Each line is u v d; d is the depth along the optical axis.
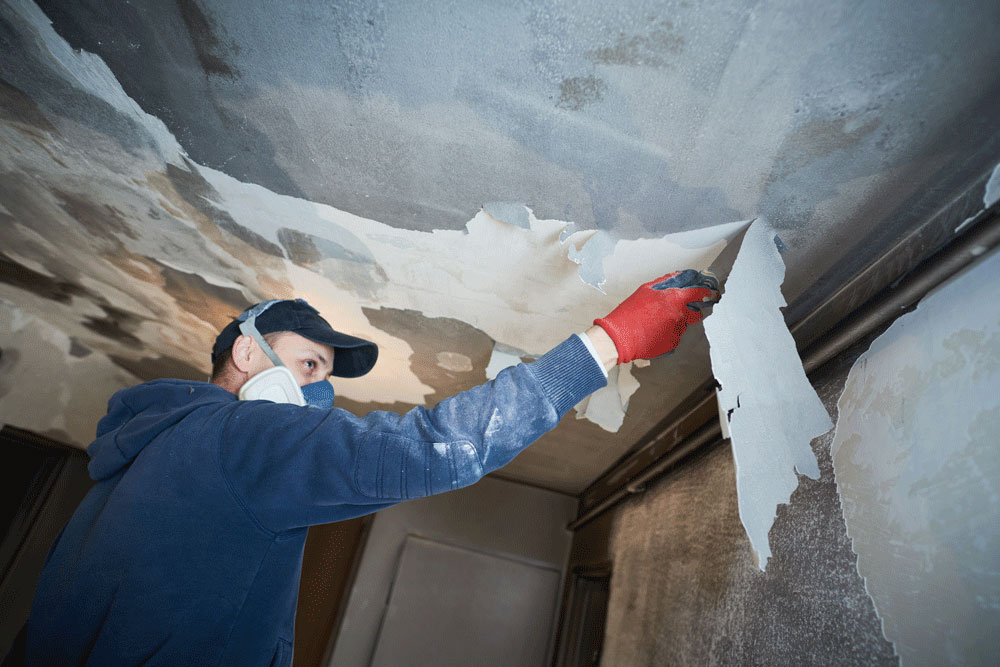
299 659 3.33
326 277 1.74
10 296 2.53
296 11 0.90
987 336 0.85
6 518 3.24
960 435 0.86
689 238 1.18
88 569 0.66
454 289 1.65
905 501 0.94
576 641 3.29
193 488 0.68
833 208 1.01
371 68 0.97
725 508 1.64
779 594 1.24
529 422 0.73
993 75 0.74
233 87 1.08
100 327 2.61
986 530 0.77
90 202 1.63
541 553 3.80
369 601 3.68
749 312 1.00
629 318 0.88
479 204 1.25
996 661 0.72
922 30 0.72
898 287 1.03
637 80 0.87
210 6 0.92
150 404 0.83
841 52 0.76
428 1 0.84
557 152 1.05
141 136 1.29
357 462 0.67
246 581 0.70
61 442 3.16
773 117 0.88
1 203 1.76
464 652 3.52
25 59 1.15
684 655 1.64
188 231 1.65
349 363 1.23
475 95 0.97
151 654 0.64
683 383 1.81
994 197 0.87
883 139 0.86
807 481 1.23
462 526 3.86
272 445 0.69
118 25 1.00
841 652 1.01
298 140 1.18
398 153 1.15
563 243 1.30
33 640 0.66
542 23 0.83
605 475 3.13
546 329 1.74
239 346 0.96
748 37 0.78
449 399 0.74
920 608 0.86
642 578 2.22
